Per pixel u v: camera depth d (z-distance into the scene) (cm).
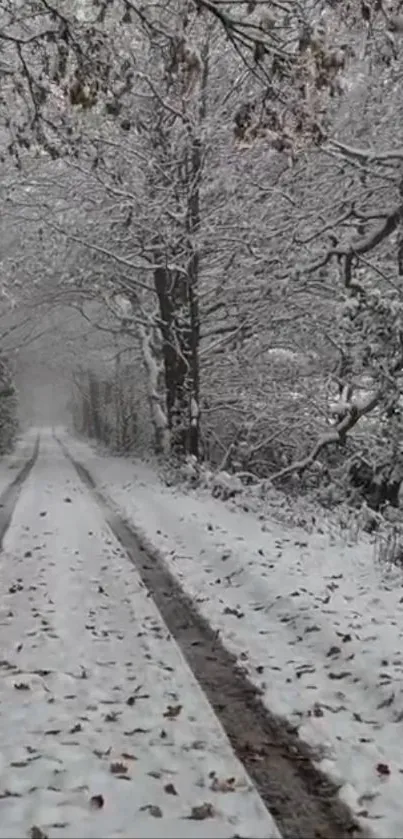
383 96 1783
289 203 2011
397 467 1734
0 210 2472
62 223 2412
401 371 1620
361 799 490
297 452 2383
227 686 675
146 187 2245
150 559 1220
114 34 759
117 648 769
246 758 541
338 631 799
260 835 442
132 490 2233
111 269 2597
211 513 1697
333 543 1330
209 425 2809
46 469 3161
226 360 2605
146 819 454
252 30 695
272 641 802
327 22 752
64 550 1277
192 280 2353
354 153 1636
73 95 734
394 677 674
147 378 3134
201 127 1992
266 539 1351
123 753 540
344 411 1873
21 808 467
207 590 1012
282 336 2372
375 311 1566
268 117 715
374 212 1834
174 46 715
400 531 1327
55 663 723
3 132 1220
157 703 631
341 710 629
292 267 1939
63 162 2188
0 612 898
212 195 2144
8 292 2700
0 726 586
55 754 537
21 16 784
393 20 711
